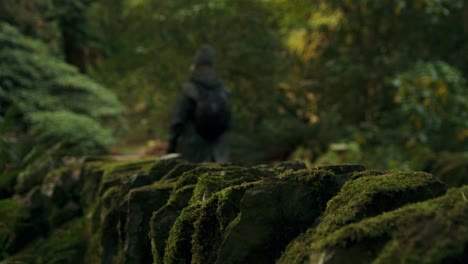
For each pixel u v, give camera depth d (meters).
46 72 7.90
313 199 1.18
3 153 3.72
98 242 2.20
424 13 8.18
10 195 3.11
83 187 2.62
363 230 0.92
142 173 2.10
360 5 8.25
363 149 7.41
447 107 6.97
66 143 3.57
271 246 1.15
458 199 0.92
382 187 1.04
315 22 8.15
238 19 9.05
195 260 1.28
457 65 8.89
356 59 8.49
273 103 8.95
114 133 9.78
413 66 7.57
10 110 5.43
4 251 2.55
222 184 1.49
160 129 9.76
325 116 8.51
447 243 0.81
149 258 1.73
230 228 1.19
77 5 12.73
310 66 8.95
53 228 2.61
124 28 11.27
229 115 4.95
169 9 9.28
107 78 10.73
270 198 1.19
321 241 0.96
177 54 9.25
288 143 8.08
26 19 9.89
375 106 8.41
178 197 1.60
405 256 0.83
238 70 9.05
